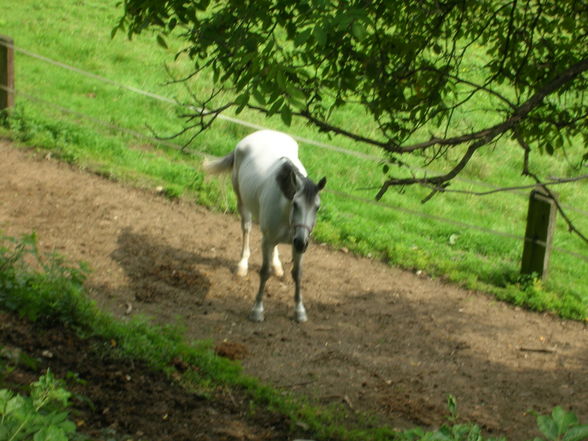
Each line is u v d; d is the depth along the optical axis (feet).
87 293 28.84
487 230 36.99
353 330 29.81
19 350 21.88
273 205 27.94
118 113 49.52
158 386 23.13
